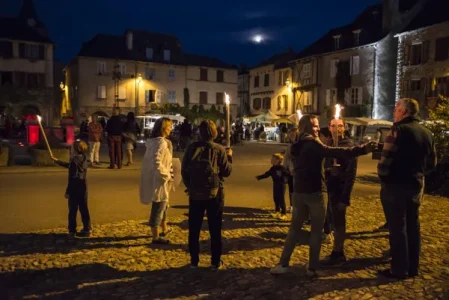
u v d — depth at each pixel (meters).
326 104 40.41
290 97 46.22
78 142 6.23
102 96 46.72
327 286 4.59
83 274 4.87
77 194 6.18
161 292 4.41
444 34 28.86
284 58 49.31
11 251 5.57
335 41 39.81
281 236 6.51
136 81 48.06
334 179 5.36
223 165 5.02
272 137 39.69
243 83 57.72
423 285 4.64
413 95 31.34
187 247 5.87
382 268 5.17
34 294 4.34
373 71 34.97
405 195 4.76
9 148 14.27
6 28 41.44
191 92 51.62
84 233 6.25
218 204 5.02
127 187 10.40
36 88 41.75
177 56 51.28
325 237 6.26
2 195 9.11
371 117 35.06
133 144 14.85
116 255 5.50
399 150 4.71
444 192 10.55
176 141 23.50
